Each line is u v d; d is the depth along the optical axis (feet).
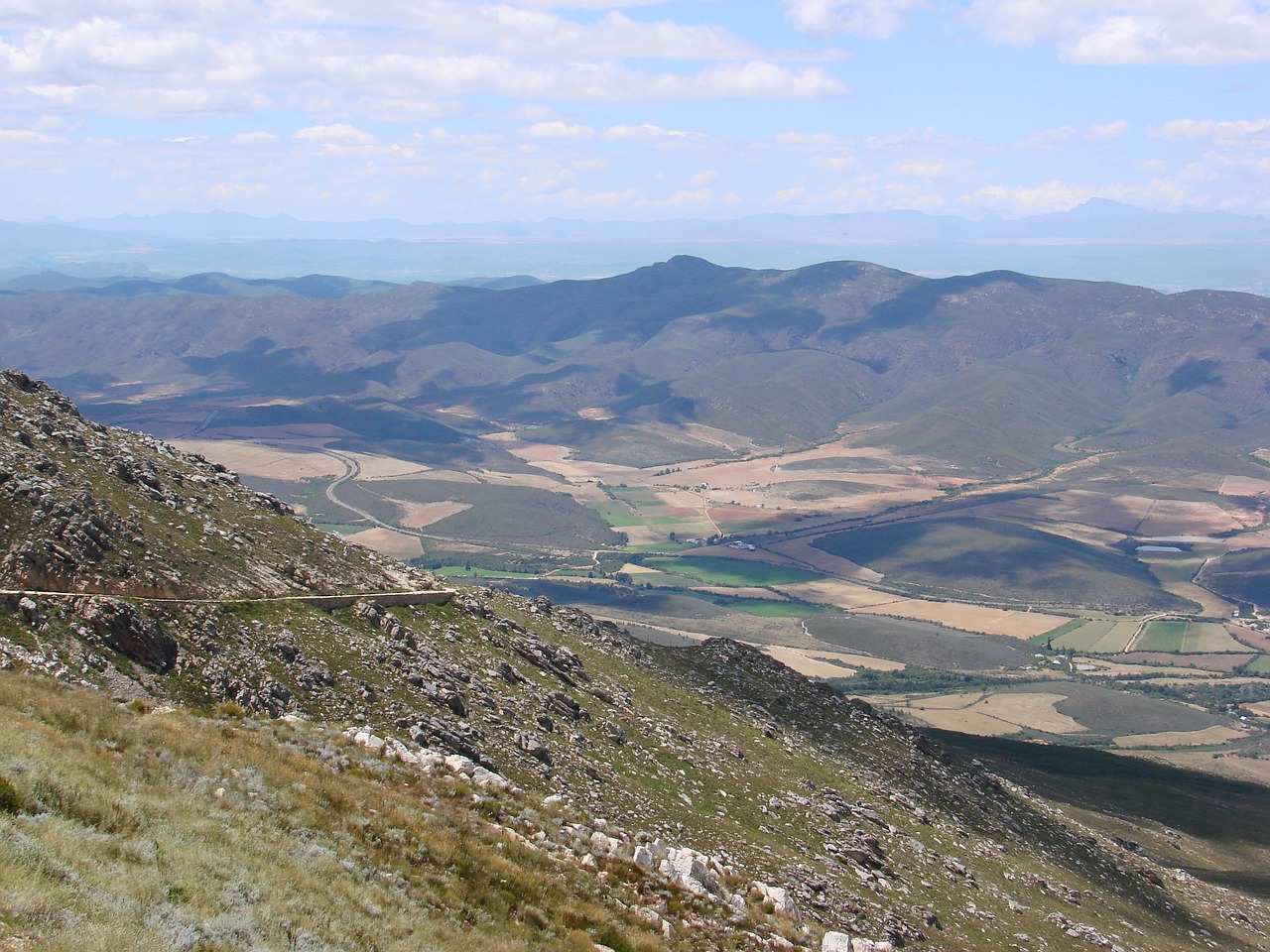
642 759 306.76
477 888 149.59
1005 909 310.04
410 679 271.90
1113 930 327.88
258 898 119.14
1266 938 379.76
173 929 104.73
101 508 265.54
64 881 105.70
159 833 125.59
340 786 165.99
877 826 337.11
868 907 263.29
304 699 241.76
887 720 485.97
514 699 299.17
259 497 365.61
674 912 175.01
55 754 134.62
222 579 277.03
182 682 224.53
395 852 150.61
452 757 214.90
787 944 181.98
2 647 198.70
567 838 190.19
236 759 160.86
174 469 341.62
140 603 239.30
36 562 229.86
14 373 338.54
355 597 309.22
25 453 275.39
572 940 145.07
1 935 92.32
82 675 204.74
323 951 113.50
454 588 393.50
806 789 341.21
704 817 278.87
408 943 123.75
